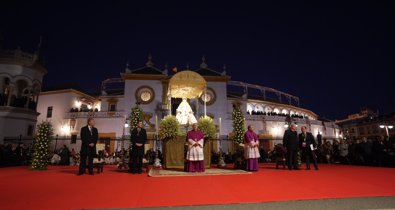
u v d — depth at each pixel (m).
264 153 22.98
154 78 32.56
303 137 12.70
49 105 37.94
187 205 4.84
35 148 13.34
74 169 13.85
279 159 13.59
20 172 11.71
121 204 4.96
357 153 16.53
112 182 8.14
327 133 42.12
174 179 8.82
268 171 11.66
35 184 7.73
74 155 20.80
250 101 42.72
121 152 19.94
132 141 11.35
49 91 38.41
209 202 5.12
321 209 4.51
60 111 36.97
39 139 13.38
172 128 13.26
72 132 34.06
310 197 5.52
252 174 10.28
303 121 38.94
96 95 44.34
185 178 9.08
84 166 10.60
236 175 9.97
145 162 12.38
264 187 6.90
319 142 23.09
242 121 14.75
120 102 39.56
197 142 11.44
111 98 39.69
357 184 7.35
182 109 16.20
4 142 25.28
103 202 5.15
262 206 4.72
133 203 5.06
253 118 35.31
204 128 13.61
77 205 4.88
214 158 21.88
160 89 32.28
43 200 5.34
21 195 5.92
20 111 26.97
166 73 33.34
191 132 11.62
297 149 12.74
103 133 32.59
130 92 32.00
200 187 6.99
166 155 13.27
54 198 5.56
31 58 29.06
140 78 32.47
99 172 11.62
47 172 11.69
